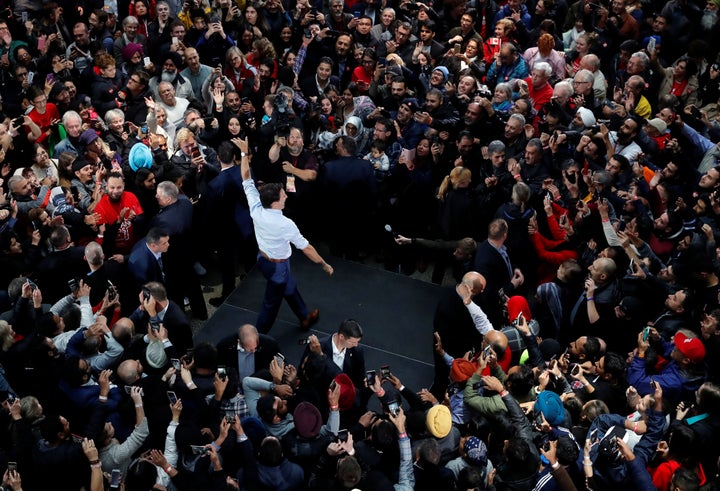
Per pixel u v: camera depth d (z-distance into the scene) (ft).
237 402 24.64
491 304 29.66
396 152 35.17
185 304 33.19
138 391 23.61
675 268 29.27
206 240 33.94
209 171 32.81
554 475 21.86
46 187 31.32
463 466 22.99
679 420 24.27
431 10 45.16
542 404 23.63
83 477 23.25
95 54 39.09
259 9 44.70
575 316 29.04
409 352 30.91
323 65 39.99
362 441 23.09
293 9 48.01
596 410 24.23
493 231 29.14
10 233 29.12
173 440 22.75
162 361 25.80
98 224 30.35
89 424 23.57
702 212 32.89
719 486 23.71
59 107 36.58
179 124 37.22
